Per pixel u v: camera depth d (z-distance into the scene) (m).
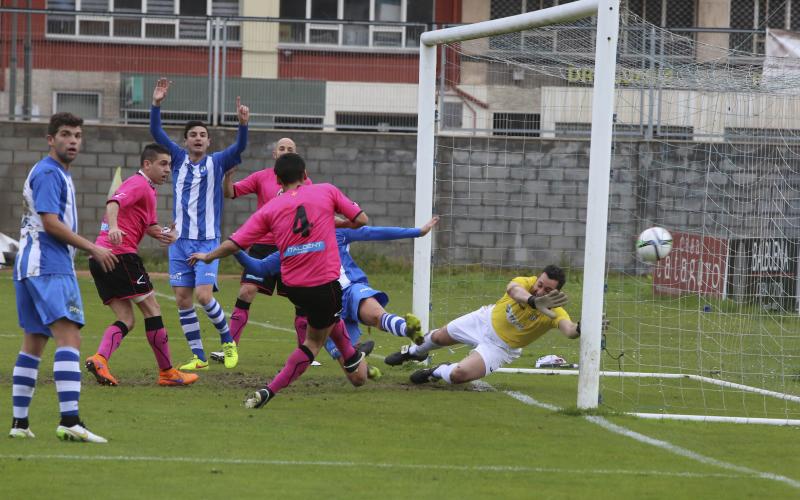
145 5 84.88
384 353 38.34
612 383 33.22
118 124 70.44
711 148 46.25
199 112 71.06
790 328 48.81
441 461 20.41
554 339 45.12
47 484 17.72
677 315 50.84
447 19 87.38
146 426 23.02
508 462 20.52
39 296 20.78
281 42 72.19
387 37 72.94
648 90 50.81
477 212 63.38
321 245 24.88
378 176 71.19
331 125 72.31
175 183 33.00
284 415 24.98
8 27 69.75
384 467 19.73
